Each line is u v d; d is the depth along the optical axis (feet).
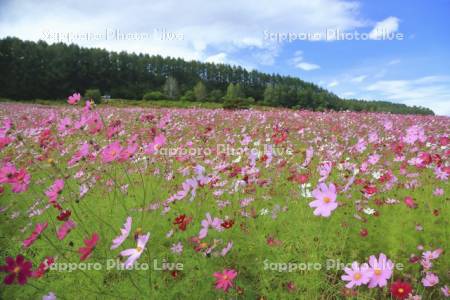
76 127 10.68
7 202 12.13
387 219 9.29
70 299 6.73
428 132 25.05
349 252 8.21
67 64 165.58
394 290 4.65
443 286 7.16
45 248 8.39
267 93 162.71
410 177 12.37
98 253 7.74
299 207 9.41
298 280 6.73
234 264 7.73
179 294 6.82
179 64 242.37
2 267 4.94
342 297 6.80
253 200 10.07
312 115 38.47
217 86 256.11
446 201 10.13
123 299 6.33
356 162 14.82
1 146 11.25
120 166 13.19
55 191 7.50
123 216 9.50
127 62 203.00
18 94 142.31
